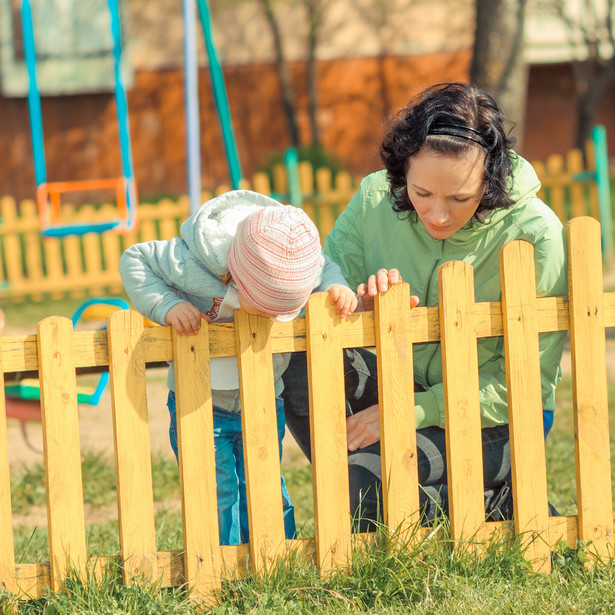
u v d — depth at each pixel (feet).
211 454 12.21
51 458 11.73
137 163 87.51
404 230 14.01
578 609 11.89
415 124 12.34
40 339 11.52
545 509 13.15
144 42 86.33
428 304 14.37
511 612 11.75
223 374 13.14
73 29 84.43
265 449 12.32
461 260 13.52
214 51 48.37
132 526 12.09
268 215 11.65
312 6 86.38
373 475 13.70
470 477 12.87
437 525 13.14
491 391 13.52
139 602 11.87
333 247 15.05
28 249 50.83
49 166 85.92
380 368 12.52
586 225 12.93
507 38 48.21
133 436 11.96
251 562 12.48
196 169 40.40
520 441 12.92
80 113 86.17
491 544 12.94
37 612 11.77
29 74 45.14
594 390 13.16
